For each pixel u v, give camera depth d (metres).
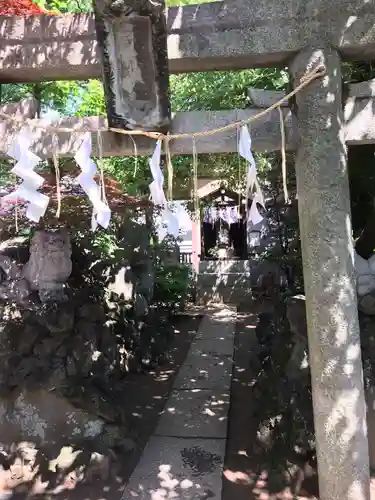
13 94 6.35
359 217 4.53
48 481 3.09
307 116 2.47
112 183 4.79
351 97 2.53
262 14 2.44
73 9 4.95
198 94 6.14
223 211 11.29
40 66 2.55
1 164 4.41
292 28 2.43
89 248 5.02
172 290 8.66
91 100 7.40
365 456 2.54
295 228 5.43
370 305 3.24
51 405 3.35
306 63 2.44
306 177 2.52
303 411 3.12
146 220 6.47
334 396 2.52
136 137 2.60
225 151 2.61
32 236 3.80
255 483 3.04
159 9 2.15
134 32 2.22
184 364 5.75
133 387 4.93
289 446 3.12
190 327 7.82
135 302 5.79
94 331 3.75
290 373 3.32
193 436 3.75
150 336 5.84
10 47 2.55
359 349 2.56
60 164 3.97
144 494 2.96
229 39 2.46
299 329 3.28
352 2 2.40
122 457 3.29
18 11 3.22
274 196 6.38
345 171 2.51
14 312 3.58
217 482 3.07
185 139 2.58
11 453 3.21
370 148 4.20
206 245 11.88
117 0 2.10
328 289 2.51
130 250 6.18
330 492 2.56
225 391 4.76
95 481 3.10
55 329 3.39
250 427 3.88
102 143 2.63
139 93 2.37
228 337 7.07
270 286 10.00
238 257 11.41
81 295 4.22
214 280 10.56
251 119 2.24
